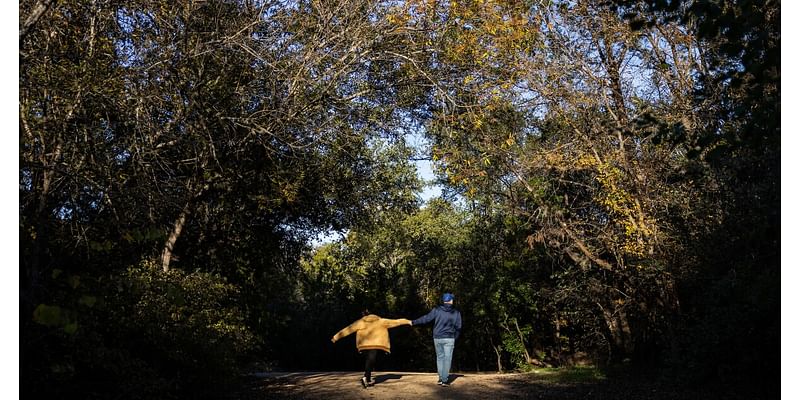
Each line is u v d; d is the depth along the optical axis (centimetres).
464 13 1306
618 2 908
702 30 767
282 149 1470
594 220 1600
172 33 1083
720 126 1139
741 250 1120
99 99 873
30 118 746
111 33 1028
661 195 1373
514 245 2109
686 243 1317
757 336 963
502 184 1692
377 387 1299
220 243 1714
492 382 1383
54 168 677
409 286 2703
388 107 1454
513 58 1420
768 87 886
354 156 1675
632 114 1445
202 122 1155
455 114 1409
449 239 2588
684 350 1227
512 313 2178
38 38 864
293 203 1725
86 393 768
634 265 1427
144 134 961
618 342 1823
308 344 2812
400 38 1314
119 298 826
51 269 659
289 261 2000
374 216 2031
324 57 1252
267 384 1401
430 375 1595
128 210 808
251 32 1200
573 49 1478
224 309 1226
